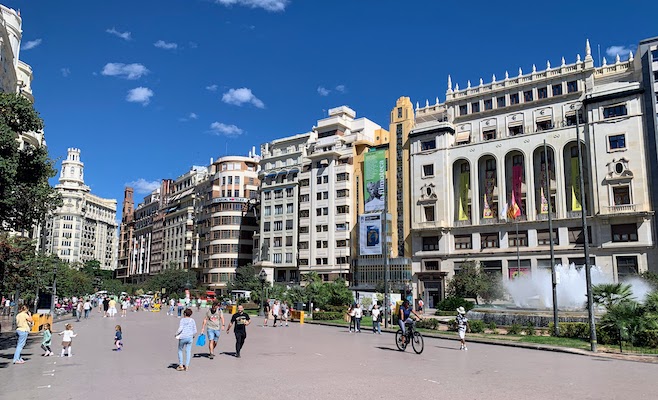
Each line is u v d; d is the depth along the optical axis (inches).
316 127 3939.5
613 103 2534.5
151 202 6333.7
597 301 985.5
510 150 2822.3
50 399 432.8
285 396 445.4
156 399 432.5
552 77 2785.4
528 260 2672.2
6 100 799.7
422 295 2955.2
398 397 442.6
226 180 4621.1
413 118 3292.3
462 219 2947.8
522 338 1015.0
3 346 924.6
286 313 1560.0
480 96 3038.9
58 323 1640.0
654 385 512.1
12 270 1035.9
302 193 3789.4
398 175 3270.2
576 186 2620.6
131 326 1480.1
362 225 3299.7
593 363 684.7
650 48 2479.1
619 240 2442.2
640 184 2411.4
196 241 4936.0
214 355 750.5
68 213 7421.3
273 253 3941.9
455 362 685.9
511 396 450.9
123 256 6948.8
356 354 776.3
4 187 793.6
